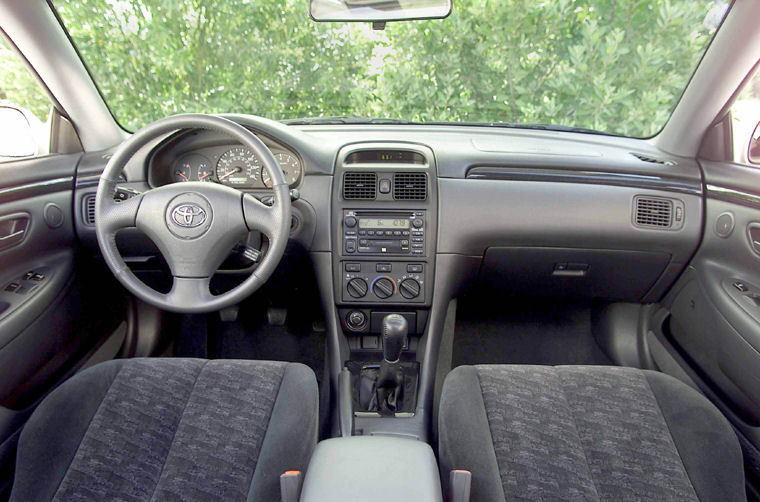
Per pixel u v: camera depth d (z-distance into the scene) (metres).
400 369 2.00
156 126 1.58
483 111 2.60
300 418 1.41
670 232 2.08
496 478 1.27
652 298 2.34
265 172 2.07
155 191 1.62
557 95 2.59
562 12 2.54
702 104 2.03
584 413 1.45
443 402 1.53
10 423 1.72
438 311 2.11
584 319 2.71
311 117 2.76
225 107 2.85
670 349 2.34
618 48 2.49
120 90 2.56
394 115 2.68
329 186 2.03
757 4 1.74
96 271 2.26
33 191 1.88
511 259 2.16
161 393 1.48
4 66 2.05
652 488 1.25
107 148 2.22
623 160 2.11
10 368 1.70
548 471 1.29
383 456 1.07
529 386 1.54
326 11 2.07
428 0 1.99
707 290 2.04
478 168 2.05
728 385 1.94
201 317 2.58
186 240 1.61
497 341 2.72
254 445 1.35
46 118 2.14
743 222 1.86
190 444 1.35
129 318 2.47
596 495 1.24
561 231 2.08
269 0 2.71
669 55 2.36
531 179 2.06
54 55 1.99
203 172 2.10
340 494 0.96
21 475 1.26
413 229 2.03
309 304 2.45
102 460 1.29
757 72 1.89
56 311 1.95
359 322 2.13
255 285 1.64
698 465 1.30
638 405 1.47
